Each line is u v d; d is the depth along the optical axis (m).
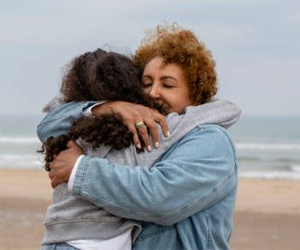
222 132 3.03
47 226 2.99
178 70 3.15
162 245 2.93
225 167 2.95
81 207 2.92
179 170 2.86
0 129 109.69
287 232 14.13
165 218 2.86
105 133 2.93
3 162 40.50
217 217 2.98
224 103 3.11
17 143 66.31
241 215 16.72
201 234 2.94
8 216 15.34
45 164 3.10
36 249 11.27
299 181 27.92
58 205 2.96
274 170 37.78
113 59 3.10
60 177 2.92
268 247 12.44
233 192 3.05
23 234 12.70
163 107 3.11
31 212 16.16
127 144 2.95
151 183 2.82
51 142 3.01
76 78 3.19
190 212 2.88
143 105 3.08
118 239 2.90
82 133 2.94
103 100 3.07
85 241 2.90
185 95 3.18
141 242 2.93
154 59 3.18
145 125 2.97
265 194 22.19
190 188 2.86
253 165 41.75
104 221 2.91
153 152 2.97
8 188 22.19
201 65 3.18
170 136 2.98
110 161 2.94
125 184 2.82
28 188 22.28
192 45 3.16
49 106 3.26
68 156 2.93
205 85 3.20
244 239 13.20
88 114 3.04
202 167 2.89
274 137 86.69
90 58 3.21
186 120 3.03
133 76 3.09
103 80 3.06
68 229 2.93
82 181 2.86
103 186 2.84
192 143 2.95
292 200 20.33
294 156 50.16
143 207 2.82
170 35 3.24
